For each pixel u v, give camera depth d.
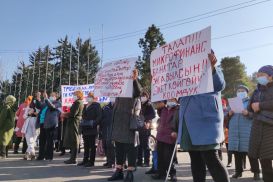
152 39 55.84
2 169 9.05
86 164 9.82
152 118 9.73
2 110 11.64
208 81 4.48
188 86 4.89
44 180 7.61
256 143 5.05
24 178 7.81
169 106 7.84
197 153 4.73
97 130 10.02
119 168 7.79
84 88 12.38
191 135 4.45
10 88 66.56
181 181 7.91
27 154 11.21
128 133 7.46
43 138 11.27
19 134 13.01
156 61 5.88
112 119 7.74
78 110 10.25
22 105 13.29
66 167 9.66
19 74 68.75
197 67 4.85
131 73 7.42
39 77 65.56
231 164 11.18
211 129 4.40
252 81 66.19
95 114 9.86
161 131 7.86
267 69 5.25
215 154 4.43
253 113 5.22
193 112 4.53
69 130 10.33
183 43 5.23
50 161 10.89
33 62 70.94
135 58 7.53
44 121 10.99
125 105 7.59
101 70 8.12
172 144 7.73
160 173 7.95
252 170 8.12
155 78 5.88
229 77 66.31
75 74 66.06
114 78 7.74
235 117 8.55
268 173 5.00
